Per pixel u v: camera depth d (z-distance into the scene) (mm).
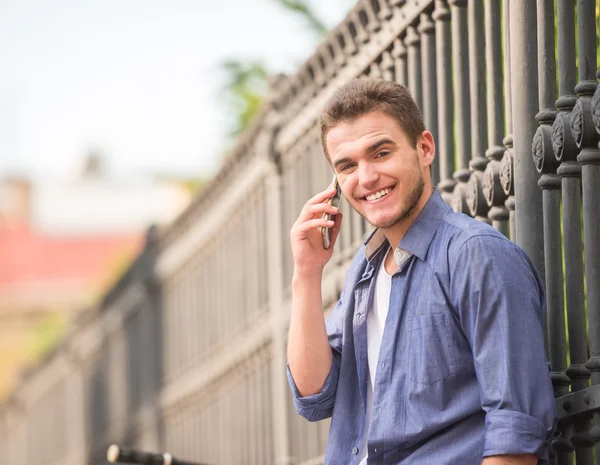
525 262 2941
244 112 12469
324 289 6230
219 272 9266
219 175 8836
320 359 3357
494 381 2828
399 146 3096
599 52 4145
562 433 3314
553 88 3441
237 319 8688
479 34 4184
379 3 5172
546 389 2822
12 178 39125
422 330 2973
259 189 7984
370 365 3227
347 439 3258
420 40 4883
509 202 3730
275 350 7520
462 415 2910
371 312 3254
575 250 3297
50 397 17203
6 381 33750
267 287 7957
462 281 2920
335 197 3428
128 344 12586
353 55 5738
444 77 4520
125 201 39625
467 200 4129
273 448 7758
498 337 2842
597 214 3162
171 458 5215
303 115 6828
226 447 9000
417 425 2939
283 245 7441
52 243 38750
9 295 36969
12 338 35219
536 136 3408
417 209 3129
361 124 3100
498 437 2771
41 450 17891
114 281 13641
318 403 3379
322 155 6602
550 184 3393
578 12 3256
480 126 4133
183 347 10523
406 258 3074
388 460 3000
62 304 36531
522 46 3586
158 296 11398
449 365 2938
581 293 3291
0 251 37938
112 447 5164
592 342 3145
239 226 8633
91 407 14625
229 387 8898
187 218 10164
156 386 11438
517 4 3604
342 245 6086
